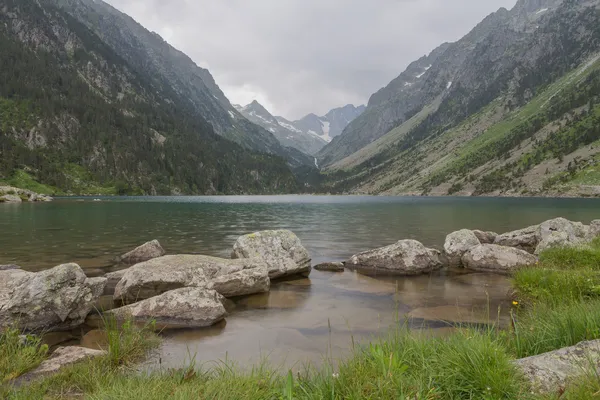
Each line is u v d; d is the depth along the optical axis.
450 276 15.45
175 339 8.50
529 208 78.75
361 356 5.55
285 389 4.18
